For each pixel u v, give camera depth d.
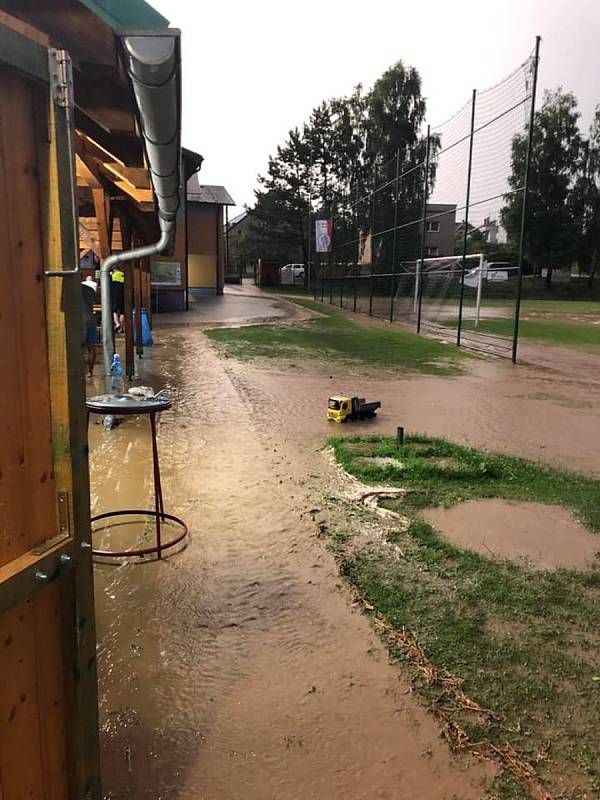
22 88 1.42
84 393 1.65
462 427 7.21
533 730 2.31
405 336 17.23
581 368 12.20
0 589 1.34
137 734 2.22
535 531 4.20
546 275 49.66
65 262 1.53
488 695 2.50
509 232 44.00
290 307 25.80
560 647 2.85
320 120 45.88
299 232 47.06
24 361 1.47
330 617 3.03
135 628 2.89
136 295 11.62
